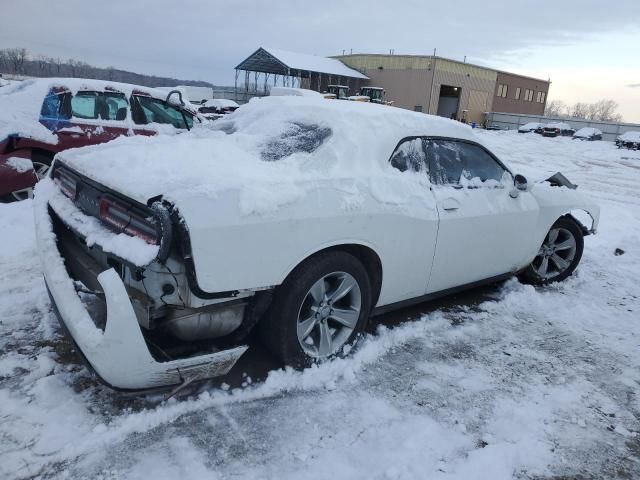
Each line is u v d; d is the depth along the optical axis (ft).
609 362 12.10
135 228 8.15
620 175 58.34
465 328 13.15
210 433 8.36
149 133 23.85
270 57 155.53
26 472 7.24
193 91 126.11
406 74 162.71
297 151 10.33
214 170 9.00
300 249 9.23
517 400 10.13
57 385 9.21
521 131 133.08
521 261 15.16
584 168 63.82
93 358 7.64
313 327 10.27
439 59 158.10
